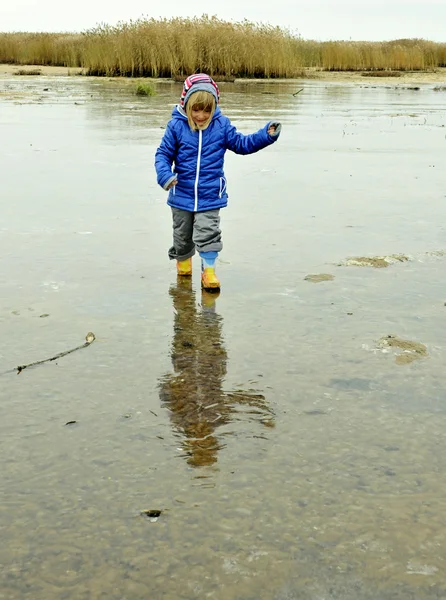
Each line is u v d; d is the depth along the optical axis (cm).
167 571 210
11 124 1364
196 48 3231
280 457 267
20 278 469
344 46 4197
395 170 900
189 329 389
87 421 292
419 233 588
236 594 202
